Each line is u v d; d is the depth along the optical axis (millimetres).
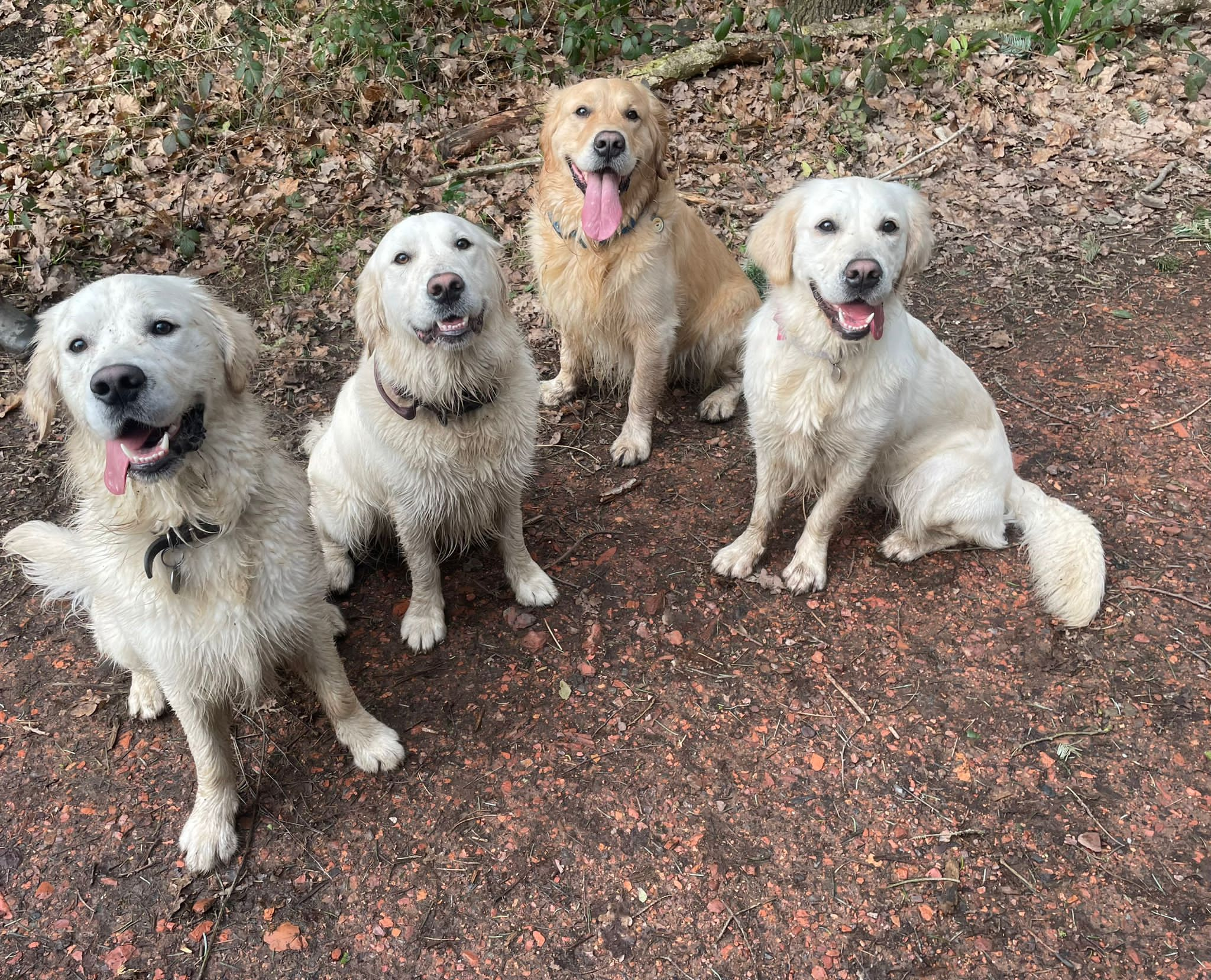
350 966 2350
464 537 3342
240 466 2336
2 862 2586
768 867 2533
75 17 7152
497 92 6668
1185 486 3744
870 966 2309
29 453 4168
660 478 4113
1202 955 2285
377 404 2965
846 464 3279
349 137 6180
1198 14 7148
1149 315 4742
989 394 4234
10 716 3012
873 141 6266
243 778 2834
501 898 2480
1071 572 3232
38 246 5188
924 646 3186
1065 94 6551
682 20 6738
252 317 5000
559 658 3201
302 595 2520
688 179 5938
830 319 2963
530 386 3172
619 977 2305
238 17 6691
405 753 2873
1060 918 2383
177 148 5941
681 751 2859
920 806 2674
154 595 2312
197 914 2463
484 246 2908
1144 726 2857
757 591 3469
